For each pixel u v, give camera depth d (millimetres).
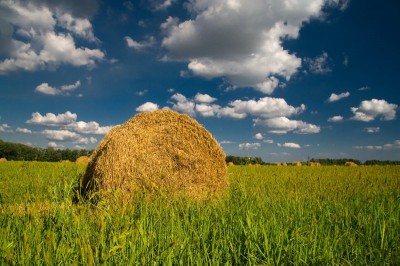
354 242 3566
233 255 3178
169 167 7008
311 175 13188
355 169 18797
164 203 4879
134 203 4695
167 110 7934
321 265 2957
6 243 2883
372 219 4398
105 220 3434
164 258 2803
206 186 7449
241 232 3584
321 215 4609
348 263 2941
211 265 2807
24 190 7199
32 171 11820
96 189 6445
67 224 3246
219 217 4285
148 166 6680
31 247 2896
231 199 5672
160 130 7387
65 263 2629
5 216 3768
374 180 11055
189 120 7703
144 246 2871
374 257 3221
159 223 3766
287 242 3283
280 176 12180
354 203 5746
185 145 7352
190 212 4598
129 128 7215
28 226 3297
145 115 7848
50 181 8508
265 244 3104
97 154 7629
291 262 2969
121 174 6434
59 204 3574
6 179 9547
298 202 5371
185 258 2953
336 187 8508
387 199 6289
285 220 4125
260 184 8766
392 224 4309
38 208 3990
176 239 3256
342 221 4332
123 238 2826
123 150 6598
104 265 2529
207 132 7773
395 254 3268
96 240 3078
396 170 17766
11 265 2521
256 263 2990
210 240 3420
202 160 7465
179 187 6918
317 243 3408
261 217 3984
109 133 8047
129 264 2646
